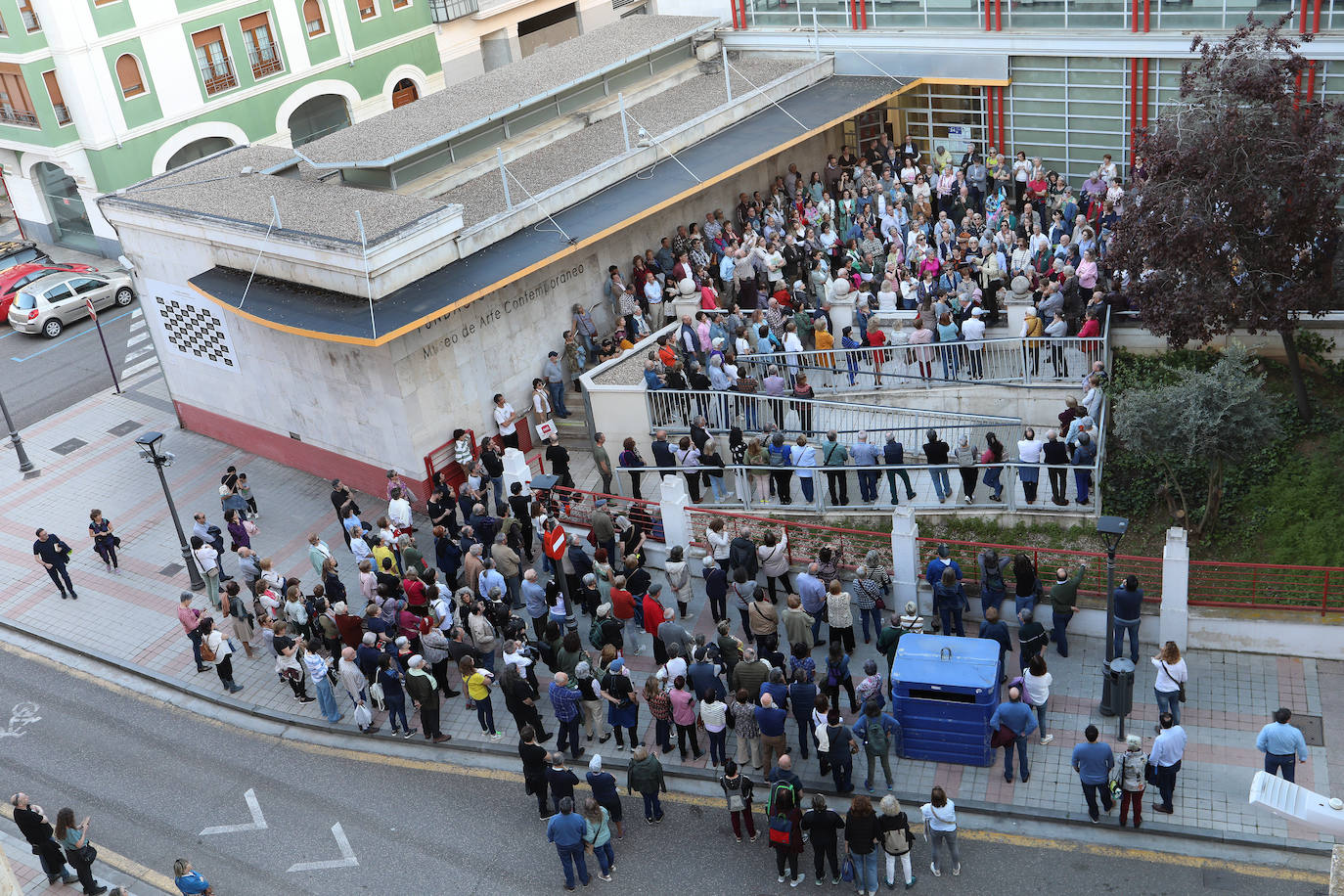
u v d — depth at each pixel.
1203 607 18.66
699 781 17.78
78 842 16.58
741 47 34.03
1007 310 25.92
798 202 29.92
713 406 24.03
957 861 15.52
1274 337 23.58
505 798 17.97
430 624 19.11
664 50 32.44
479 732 19.28
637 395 24.31
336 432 25.61
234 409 27.81
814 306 27.39
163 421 30.05
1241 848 15.51
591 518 22.14
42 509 26.78
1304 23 25.62
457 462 24.56
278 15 39.25
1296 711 17.33
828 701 16.42
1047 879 15.39
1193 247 20.14
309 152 26.27
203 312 26.78
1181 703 17.69
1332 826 12.62
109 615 23.22
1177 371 21.22
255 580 21.42
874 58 32.03
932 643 17.55
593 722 18.48
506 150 28.00
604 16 46.22
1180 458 19.97
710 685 17.25
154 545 25.16
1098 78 29.17
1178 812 16.03
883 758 16.72
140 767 19.47
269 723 20.25
